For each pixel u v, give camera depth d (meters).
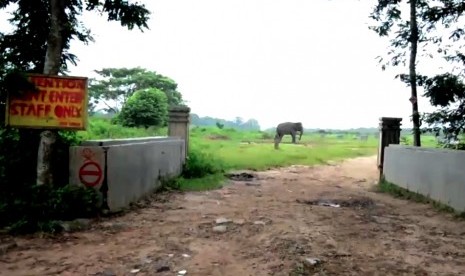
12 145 7.88
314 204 9.67
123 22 8.29
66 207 6.80
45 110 7.18
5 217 6.49
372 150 33.84
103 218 7.35
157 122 30.17
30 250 5.50
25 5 8.16
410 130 13.23
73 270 4.82
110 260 5.20
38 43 8.39
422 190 10.60
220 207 8.87
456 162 8.74
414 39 13.17
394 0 13.34
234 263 5.20
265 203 9.49
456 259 5.59
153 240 6.13
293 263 5.21
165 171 11.53
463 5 11.25
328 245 6.05
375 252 5.82
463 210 8.35
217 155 20.34
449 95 10.57
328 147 33.34
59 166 7.65
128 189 8.45
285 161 20.55
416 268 5.19
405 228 7.35
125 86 49.56
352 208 9.31
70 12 8.20
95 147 7.45
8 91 7.00
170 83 49.94
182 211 8.33
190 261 5.25
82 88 7.30
